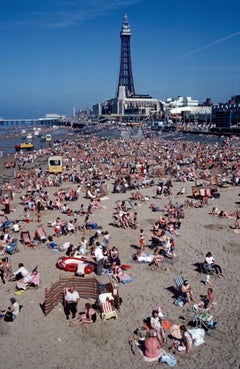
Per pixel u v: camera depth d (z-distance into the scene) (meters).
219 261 23.28
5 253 25.02
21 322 17.05
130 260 23.72
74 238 27.94
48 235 28.64
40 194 40.28
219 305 18.11
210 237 27.64
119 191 44.00
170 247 23.92
